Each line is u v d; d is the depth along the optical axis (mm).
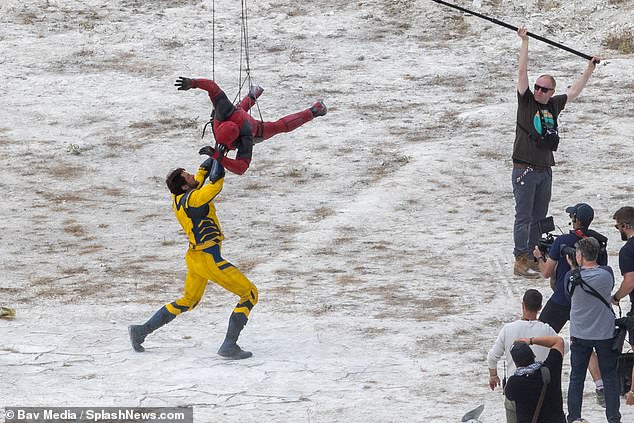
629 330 34344
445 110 88250
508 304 49156
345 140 82125
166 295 52000
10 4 114750
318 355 42438
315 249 60031
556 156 77500
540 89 51438
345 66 99500
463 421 31641
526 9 112438
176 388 38188
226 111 38031
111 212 68625
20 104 90250
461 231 62875
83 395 37250
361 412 35469
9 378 39219
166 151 80312
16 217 67375
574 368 33812
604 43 104625
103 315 48375
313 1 118062
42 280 55000
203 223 41969
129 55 102000
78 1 117688
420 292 51625
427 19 111312
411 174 73812
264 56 101812
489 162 76312
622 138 80875
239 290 42031
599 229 61406
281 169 76750
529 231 54062
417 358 41906
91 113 88375
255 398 37062
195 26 110188
